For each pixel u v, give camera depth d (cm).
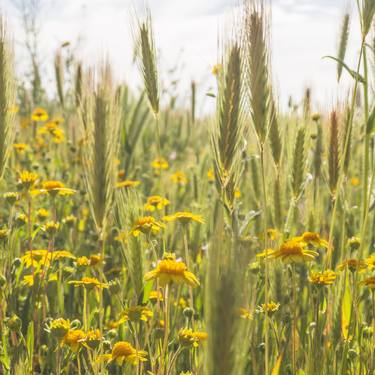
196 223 108
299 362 89
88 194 85
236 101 84
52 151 163
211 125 86
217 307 62
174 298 99
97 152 84
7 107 91
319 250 108
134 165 158
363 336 88
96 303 98
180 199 142
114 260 115
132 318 82
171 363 80
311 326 88
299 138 97
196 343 82
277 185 99
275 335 85
